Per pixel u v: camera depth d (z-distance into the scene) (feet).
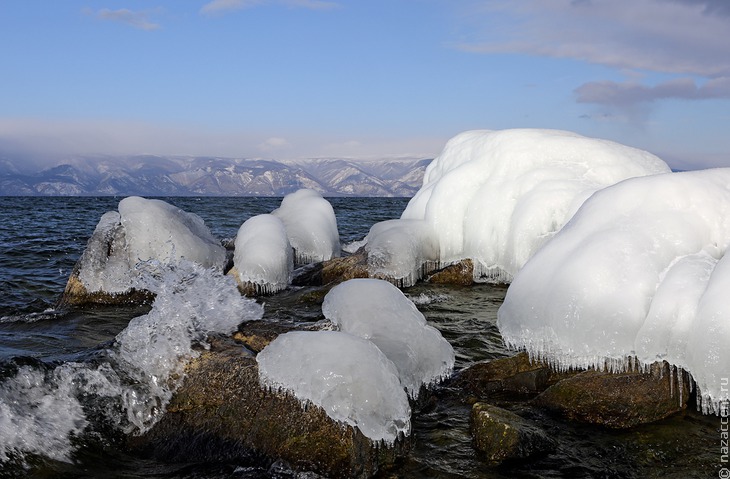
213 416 13.92
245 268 29.17
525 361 16.93
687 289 14.94
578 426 14.51
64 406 14.28
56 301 28.45
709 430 13.93
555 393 15.21
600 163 29.12
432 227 32.30
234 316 17.40
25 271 35.14
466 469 12.69
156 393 14.62
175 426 14.14
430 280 31.07
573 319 15.99
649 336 14.85
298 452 12.72
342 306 16.40
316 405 12.78
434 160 39.14
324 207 37.52
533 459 13.01
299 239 34.37
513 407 15.46
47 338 22.50
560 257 17.58
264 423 13.28
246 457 13.17
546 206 27.30
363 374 12.94
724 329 13.61
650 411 14.40
